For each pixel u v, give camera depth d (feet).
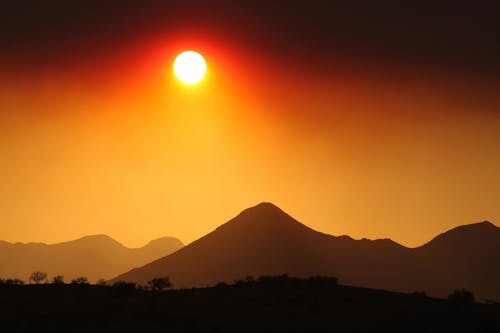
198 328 520.42
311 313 556.51
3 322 509.35
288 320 541.34
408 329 543.39
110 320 520.42
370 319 554.87
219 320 534.78
